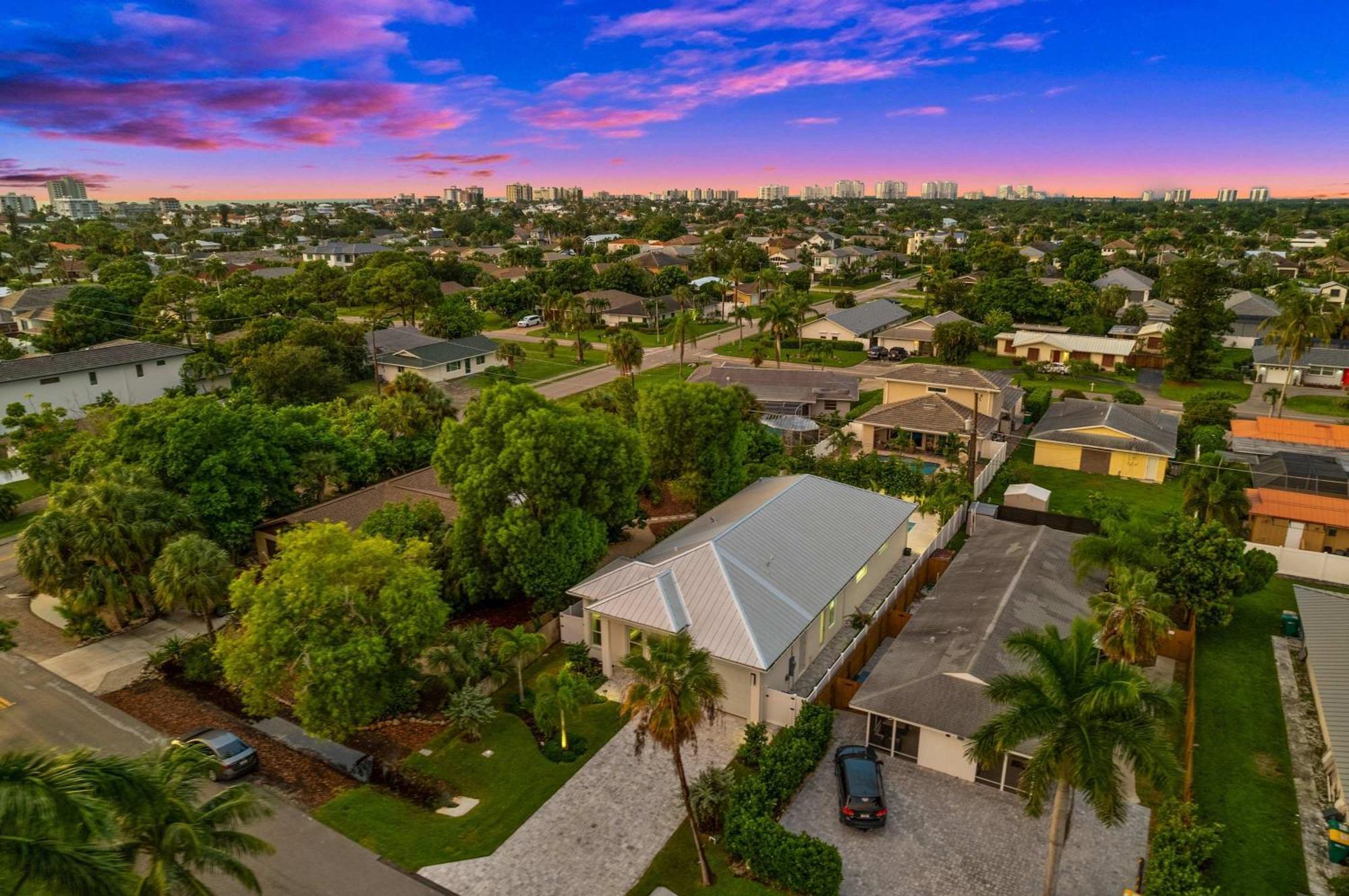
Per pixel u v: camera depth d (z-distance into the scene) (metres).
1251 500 46.31
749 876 22.56
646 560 34.97
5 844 12.25
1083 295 115.62
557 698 27.53
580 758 27.94
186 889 16.42
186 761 17.72
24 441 53.28
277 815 25.17
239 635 29.52
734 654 28.56
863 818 24.03
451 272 155.12
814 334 110.56
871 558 37.75
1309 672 30.88
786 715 28.75
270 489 42.53
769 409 72.62
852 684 30.27
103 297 105.94
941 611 33.25
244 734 29.75
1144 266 148.00
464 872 22.81
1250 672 32.78
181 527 37.28
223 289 126.31
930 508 47.16
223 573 33.91
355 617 28.00
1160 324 96.75
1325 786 26.05
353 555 27.94
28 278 151.12
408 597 28.08
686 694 20.48
